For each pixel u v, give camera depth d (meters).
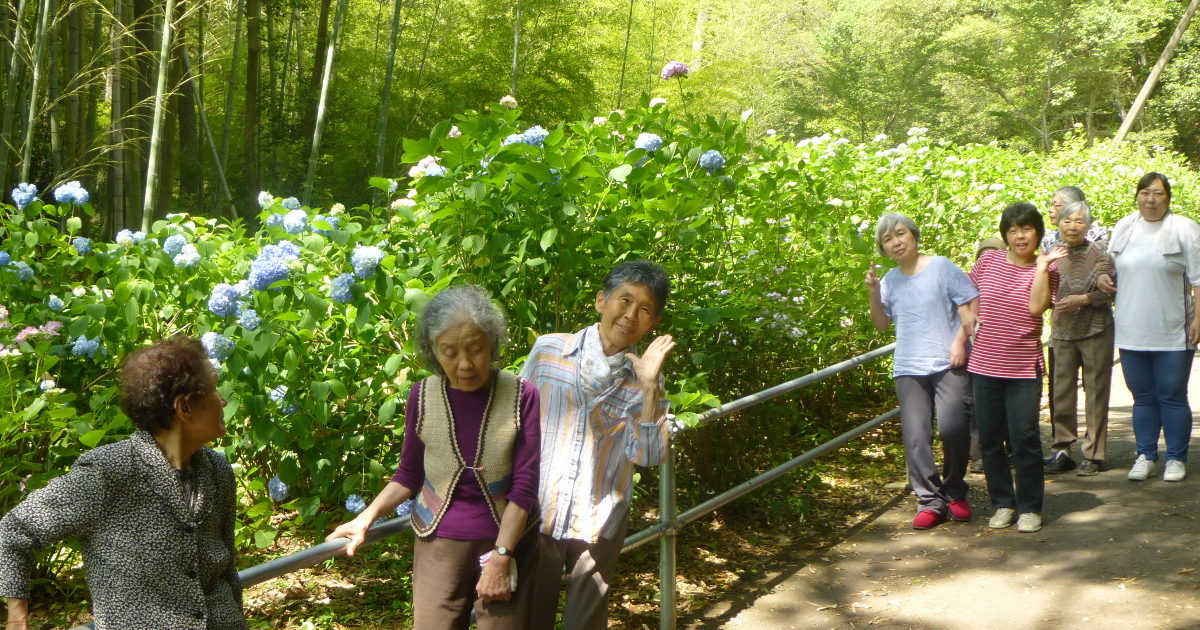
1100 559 4.38
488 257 3.80
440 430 2.43
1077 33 31.28
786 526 5.05
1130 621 3.72
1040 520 4.83
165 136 13.80
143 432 1.89
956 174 7.62
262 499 3.88
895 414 5.78
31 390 3.56
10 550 1.76
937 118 33.16
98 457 1.84
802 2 42.84
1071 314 5.81
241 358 3.37
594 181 3.98
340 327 3.63
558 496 2.75
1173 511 4.96
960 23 33.28
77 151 13.09
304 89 20.94
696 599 4.12
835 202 5.72
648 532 3.56
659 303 2.79
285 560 2.26
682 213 4.12
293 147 19.36
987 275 4.92
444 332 2.32
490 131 3.93
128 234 4.13
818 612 3.99
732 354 4.90
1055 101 32.09
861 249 5.71
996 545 4.66
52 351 3.81
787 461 5.18
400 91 18.56
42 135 14.52
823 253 5.74
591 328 2.87
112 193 12.25
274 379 3.55
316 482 3.62
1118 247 5.63
